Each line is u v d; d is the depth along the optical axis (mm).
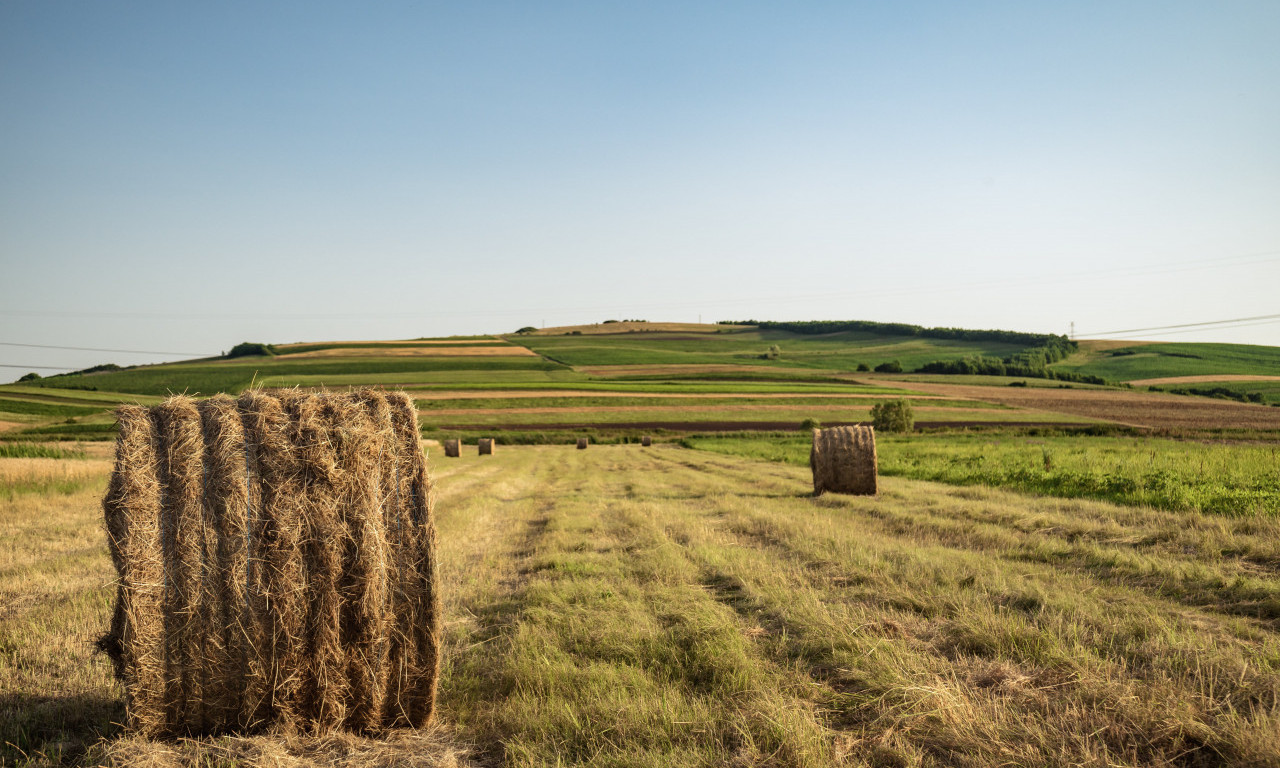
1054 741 4074
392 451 4984
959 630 5980
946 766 3949
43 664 5781
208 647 4547
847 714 4637
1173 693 4492
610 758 4031
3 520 12945
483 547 10938
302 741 4555
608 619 6492
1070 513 12117
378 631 4789
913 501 14359
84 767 4180
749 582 7770
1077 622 6062
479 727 4750
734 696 4836
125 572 4449
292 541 4645
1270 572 7695
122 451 4523
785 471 23797
